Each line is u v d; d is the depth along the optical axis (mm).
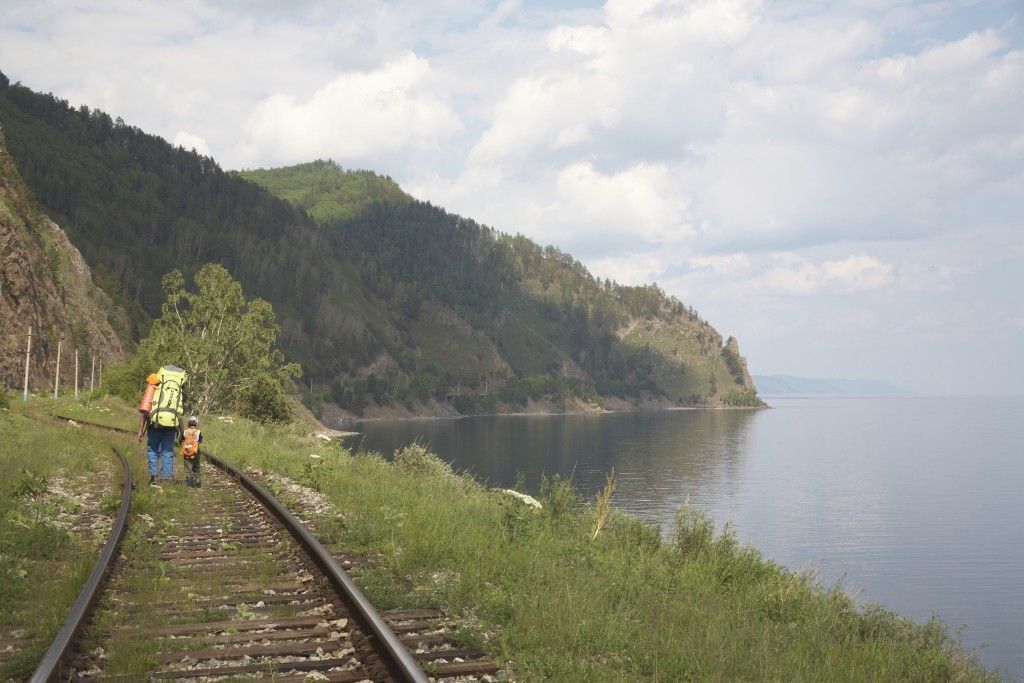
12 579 7836
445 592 7820
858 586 55094
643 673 6316
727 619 8562
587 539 12484
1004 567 62781
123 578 8086
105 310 158500
